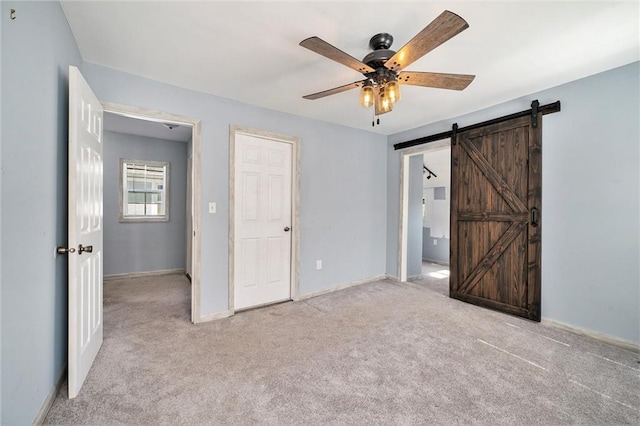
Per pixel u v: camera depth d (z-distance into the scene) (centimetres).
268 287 334
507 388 174
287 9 164
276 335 247
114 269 444
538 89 273
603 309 238
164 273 479
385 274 450
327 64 227
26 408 125
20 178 120
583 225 249
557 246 265
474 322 277
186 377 183
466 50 206
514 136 294
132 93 242
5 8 107
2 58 106
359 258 416
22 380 121
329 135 378
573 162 255
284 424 144
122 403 158
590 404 160
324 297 357
